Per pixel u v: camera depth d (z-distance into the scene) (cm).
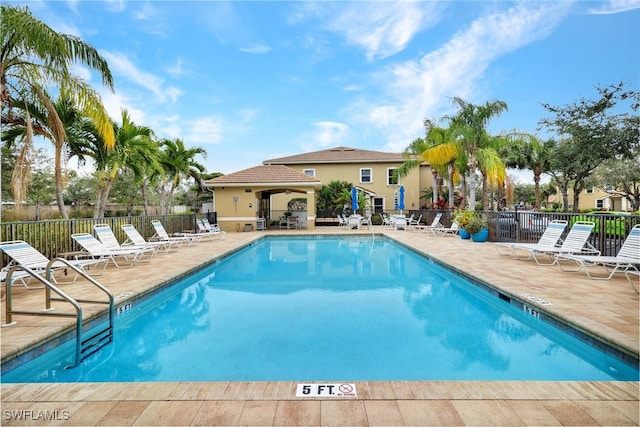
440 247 1171
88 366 397
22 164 829
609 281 650
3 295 566
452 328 509
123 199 2867
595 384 287
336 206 2478
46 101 903
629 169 2308
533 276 694
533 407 255
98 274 742
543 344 452
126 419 242
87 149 1338
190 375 374
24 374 364
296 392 276
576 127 1342
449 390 278
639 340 366
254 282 814
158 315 581
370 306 618
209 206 2366
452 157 1886
